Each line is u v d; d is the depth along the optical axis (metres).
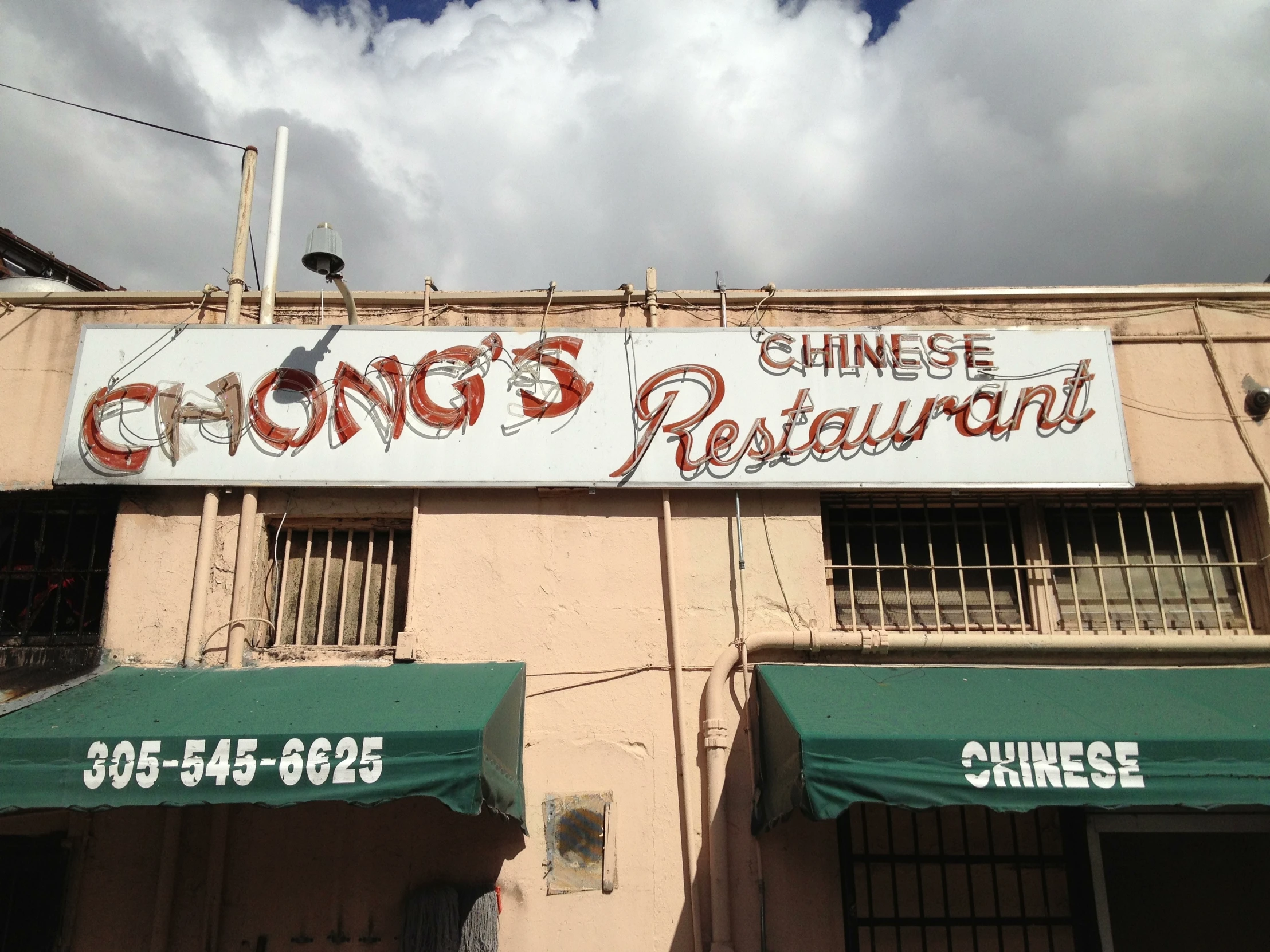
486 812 6.32
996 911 6.26
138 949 6.04
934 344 7.19
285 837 6.28
